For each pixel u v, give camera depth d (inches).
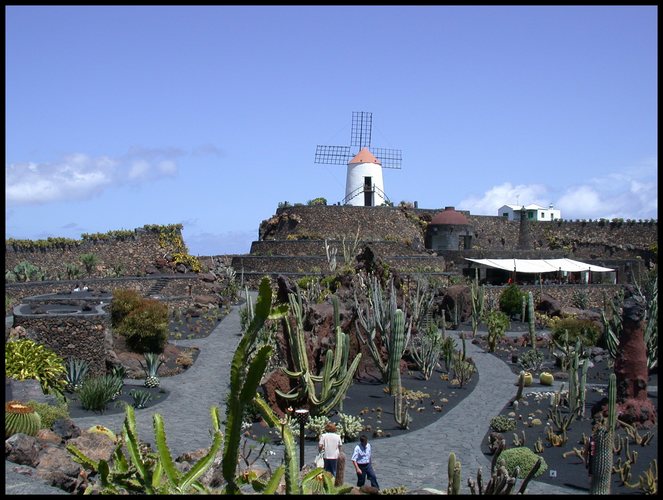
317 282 1930.4
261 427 978.1
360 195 3624.5
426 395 1219.2
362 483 733.3
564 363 1476.4
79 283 2049.7
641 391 1042.1
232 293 2411.4
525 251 3125.0
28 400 836.6
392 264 2851.9
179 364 1400.1
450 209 3449.8
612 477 799.1
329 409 1024.9
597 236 3644.2
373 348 1318.9
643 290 1989.4
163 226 2605.8
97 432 702.5
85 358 1221.1
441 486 753.6
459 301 2121.1
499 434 939.3
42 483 517.0
